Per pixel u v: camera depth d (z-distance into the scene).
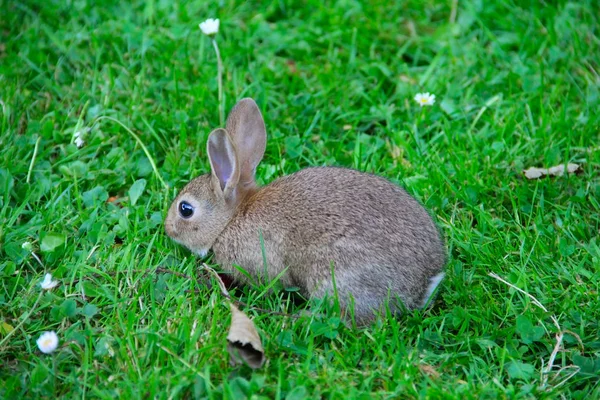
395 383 6.80
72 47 10.84
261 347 6.99
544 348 7.45
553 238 8.47
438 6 12.09
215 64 10.77
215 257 8.44
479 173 9.31
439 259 7.83
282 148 9.73
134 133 9.71
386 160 9.65
